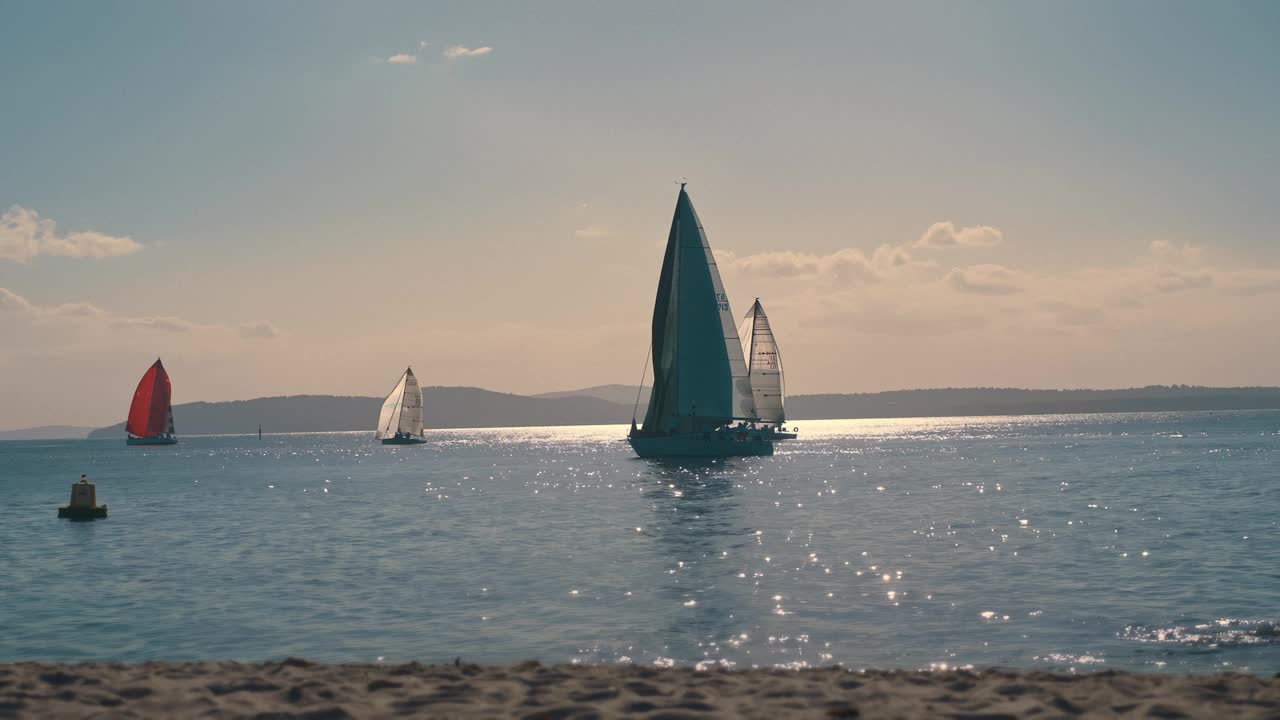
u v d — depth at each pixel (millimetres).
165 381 193000
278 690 10781
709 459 85062
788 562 26469
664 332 84750
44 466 125250
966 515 39219
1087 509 40438
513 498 53219
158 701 10227
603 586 22766
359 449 187500
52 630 18391
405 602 20969
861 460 94688
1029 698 10266
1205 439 132875
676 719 9438
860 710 9727
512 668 12336
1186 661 14523
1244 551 26734
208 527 39344
